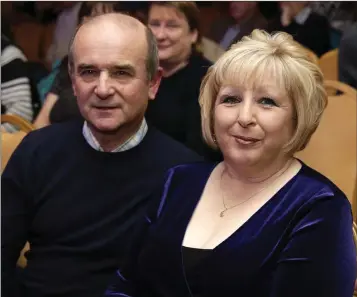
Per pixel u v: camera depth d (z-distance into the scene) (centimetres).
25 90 388
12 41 398
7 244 219
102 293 209
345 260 152
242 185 167
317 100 161
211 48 413
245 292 155
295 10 454
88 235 211
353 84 332
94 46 205
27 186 218
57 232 214
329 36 460
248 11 449
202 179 176
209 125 172
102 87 204
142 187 212
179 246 166
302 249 153
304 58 161
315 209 155
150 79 214
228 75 162
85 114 210
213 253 159
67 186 215
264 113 159
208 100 170
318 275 151
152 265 171
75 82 212
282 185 163
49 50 480
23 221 220
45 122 354
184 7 309
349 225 156
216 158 284
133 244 182
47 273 212
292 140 161
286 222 156
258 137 159
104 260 211
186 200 174
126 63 205
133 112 209
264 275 154
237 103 162
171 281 166
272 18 457
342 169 288
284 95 158
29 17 488
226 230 162
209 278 159
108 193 212
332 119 293
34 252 218
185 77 306
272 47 160
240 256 157
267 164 163
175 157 215
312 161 291
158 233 172
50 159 217
